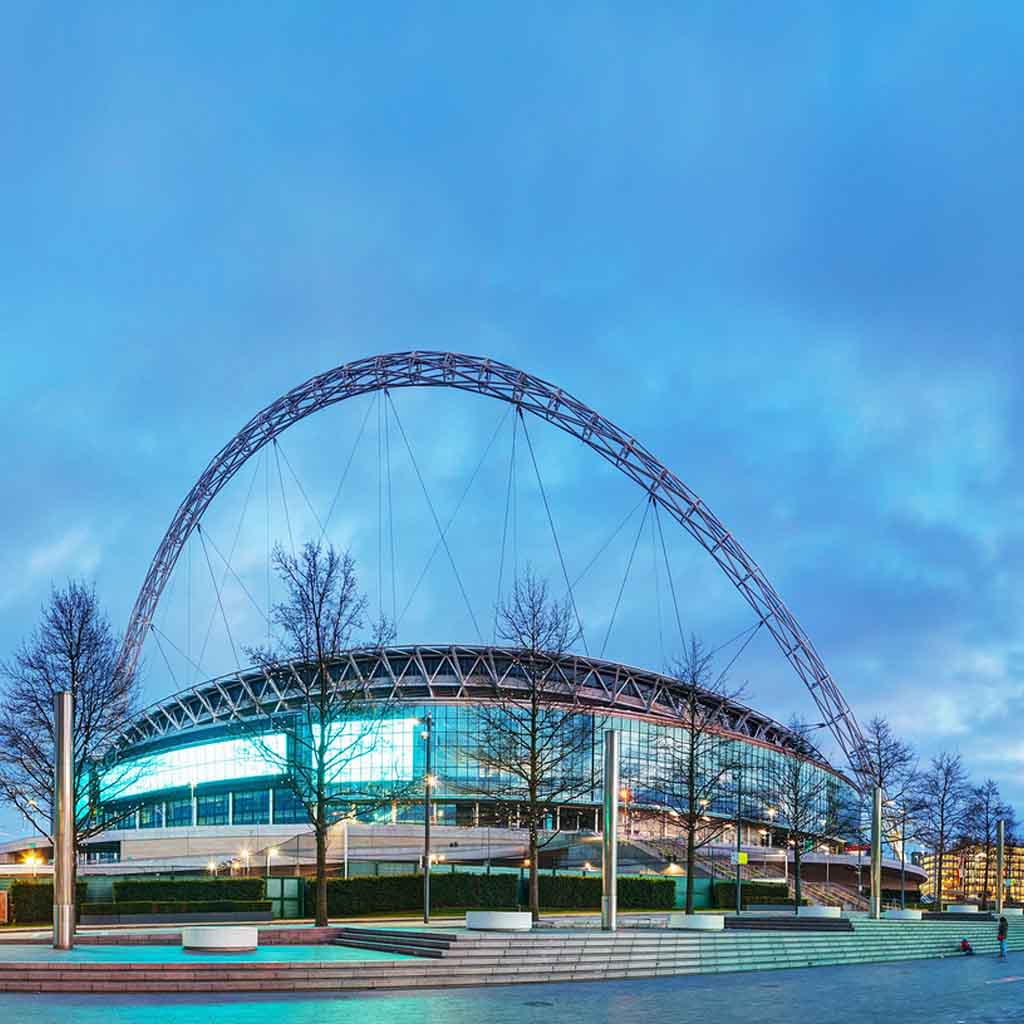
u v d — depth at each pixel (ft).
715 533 538.88
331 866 342.64
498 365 509.76
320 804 183.11
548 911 274.98
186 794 549.54
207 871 345.72
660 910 311.47
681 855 408.46
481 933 152.35
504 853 384.06
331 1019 95.35
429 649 506.48
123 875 327.06
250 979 120.16
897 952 206.69
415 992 120.57
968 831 428.56
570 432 520.42
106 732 219.61
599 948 152.05
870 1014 108.58
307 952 142.41
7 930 188.44
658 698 538.47
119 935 153.99
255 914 222.28
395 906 249.55
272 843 383.65
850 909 383.45
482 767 456.04
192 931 139.23
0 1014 96.99
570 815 464.65
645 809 440.86
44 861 471.62
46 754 202.90
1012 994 131.95
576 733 301.43
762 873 444.96
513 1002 111.96
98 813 280.51
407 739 469.16
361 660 503.20
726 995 124.57
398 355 515.91
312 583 201.46
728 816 483.51
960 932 245.45
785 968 172.76
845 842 481.87
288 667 210.38
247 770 514.27
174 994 114.52
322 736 191.31
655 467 524.11
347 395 527.81
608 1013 104.17
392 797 222.48
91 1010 100.32
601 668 533.14
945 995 129.59
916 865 587.68
